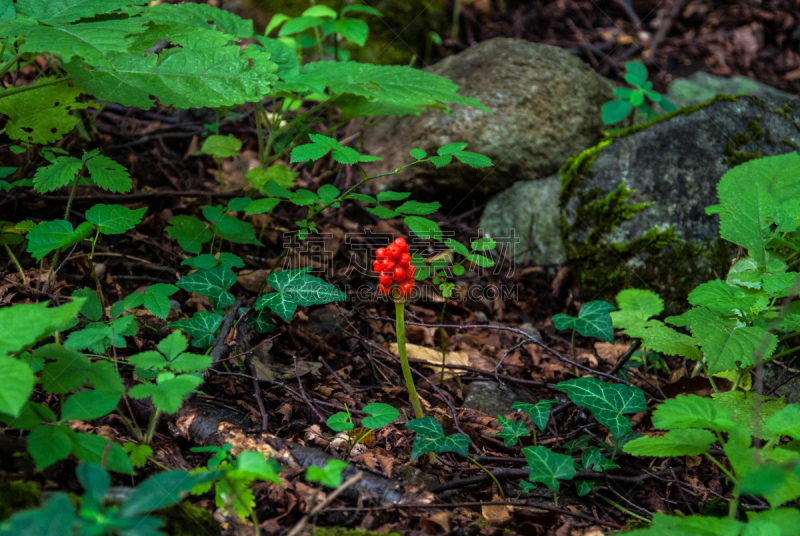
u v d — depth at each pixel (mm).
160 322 1073
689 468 1033
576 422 1083
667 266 1249
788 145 1283
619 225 1276
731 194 1078
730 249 1237
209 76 1036
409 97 1124
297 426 1017
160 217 1198
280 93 1141
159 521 840
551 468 958
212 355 1024
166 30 1049
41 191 1035
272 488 936
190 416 980
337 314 1171
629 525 957
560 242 1322
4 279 1052
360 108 1178
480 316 1242
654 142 1291
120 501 883
